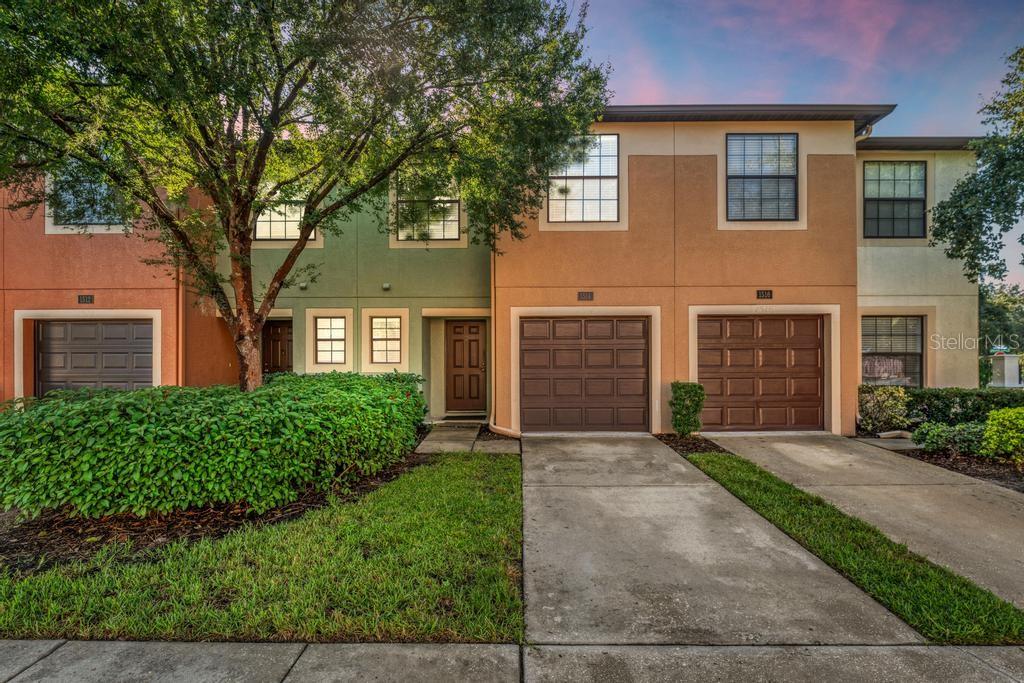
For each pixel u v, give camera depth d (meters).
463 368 9.93
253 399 4.86
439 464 6.11
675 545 3.82
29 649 2.48
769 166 8.04
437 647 2.51
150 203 5.51
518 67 5.38
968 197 7.73
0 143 4.45
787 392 8.18
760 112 7.76
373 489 5.14
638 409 8.23
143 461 3.98
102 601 2.89
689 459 6.49
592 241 8.11
